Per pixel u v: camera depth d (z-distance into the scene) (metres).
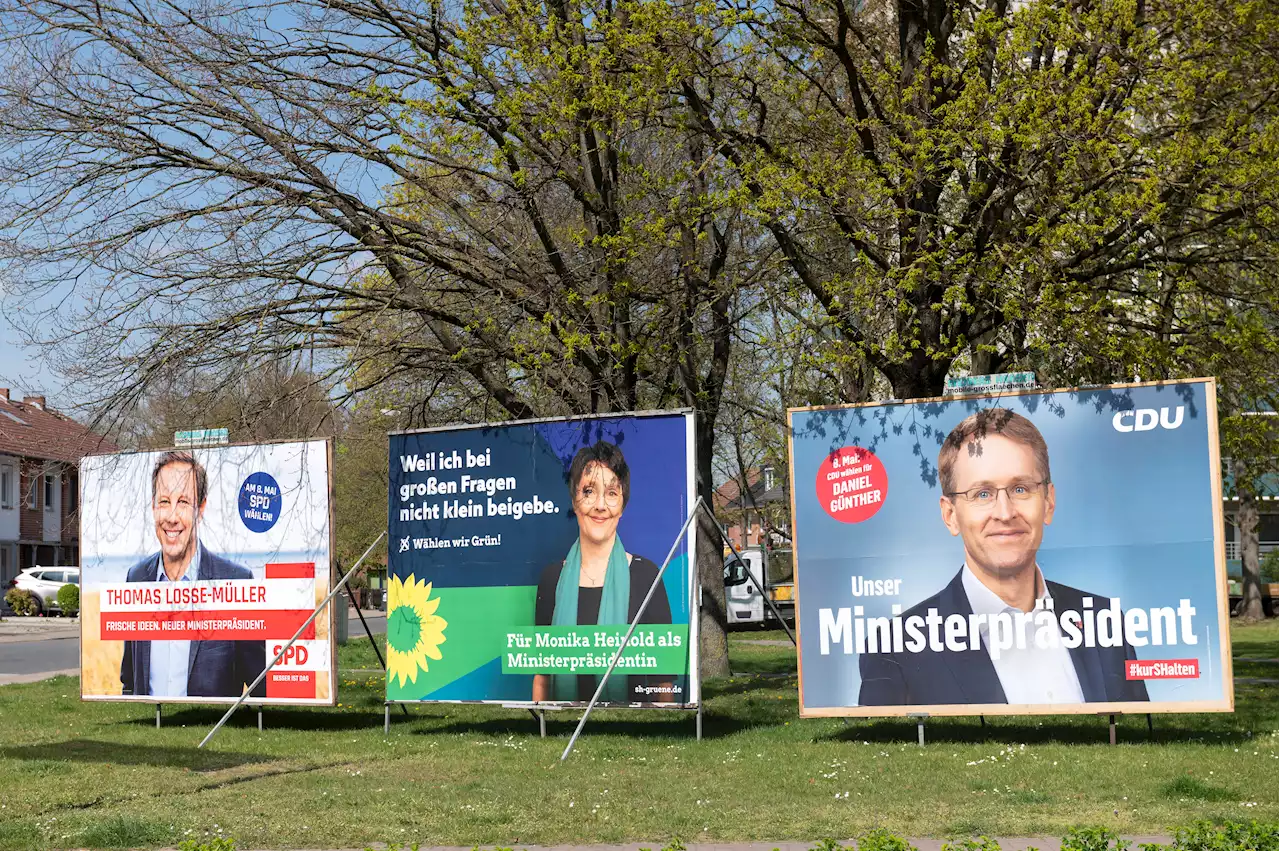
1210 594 12.41
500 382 18.91
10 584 56.09
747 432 28.14
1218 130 15.36
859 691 12.99
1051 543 12.73
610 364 17.42
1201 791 9.56
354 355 16.48
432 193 17.38
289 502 15.24
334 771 11.64
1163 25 15.70
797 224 16.61
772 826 8.76
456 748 13.18
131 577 15.95
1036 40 15.41
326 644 14.80
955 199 17.64
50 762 12.07
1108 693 12.48
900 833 8.45
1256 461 21.69
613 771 11.34
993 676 12.72
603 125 16.75
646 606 13.68
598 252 17.23
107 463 16.28
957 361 19.22
